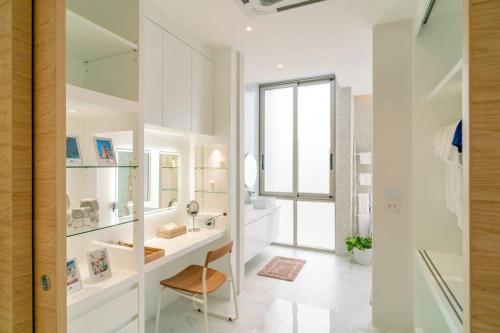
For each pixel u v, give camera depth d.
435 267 1.70
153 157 2.48
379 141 2.27
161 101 2.10
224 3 1.99
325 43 2.63
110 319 1.39
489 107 0.68
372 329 2.26
